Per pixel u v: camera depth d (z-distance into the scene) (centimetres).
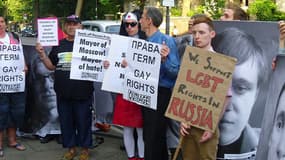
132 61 498
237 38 459
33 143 694
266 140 381
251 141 465
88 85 583
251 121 462
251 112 461
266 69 450
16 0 6894
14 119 648
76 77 568
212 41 468
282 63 371
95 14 3494
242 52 457
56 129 696
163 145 501
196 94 398
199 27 414
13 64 626
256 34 452
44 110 696
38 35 584
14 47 625
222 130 467
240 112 462
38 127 703
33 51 691
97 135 725
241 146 467
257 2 2348
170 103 409
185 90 402
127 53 502
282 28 427
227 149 469
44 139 695
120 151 649
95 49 569
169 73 478
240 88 459
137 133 552
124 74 531
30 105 705
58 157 622
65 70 577
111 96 670
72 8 3694
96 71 572
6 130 728
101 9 3484
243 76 458
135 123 539
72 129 602
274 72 380
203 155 411
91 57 569
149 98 487
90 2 3500
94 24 1225
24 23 7131
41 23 585
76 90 575
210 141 409
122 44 533
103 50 570
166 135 507
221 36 465
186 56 400
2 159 612
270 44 446
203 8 2227
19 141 705
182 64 402
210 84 392
